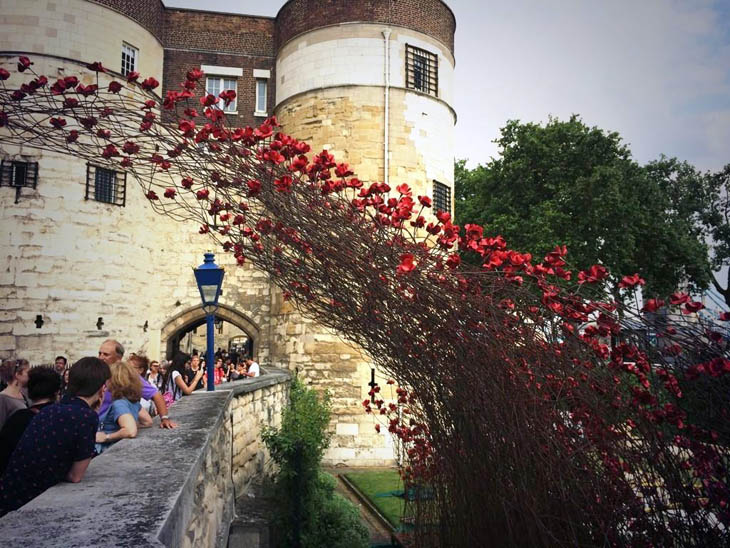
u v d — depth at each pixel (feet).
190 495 8.71
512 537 8.79
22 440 8.34
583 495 8.29
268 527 18.89
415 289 9.27
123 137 10.94
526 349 9.02
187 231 59.57
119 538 5.44
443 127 56.24
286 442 21.63
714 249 86.99
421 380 10.18
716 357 7.52
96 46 50.47
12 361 17.39
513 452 8.71
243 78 62.18
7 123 10.08
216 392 20.47
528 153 73.15
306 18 55.42
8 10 48.01
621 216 65.46
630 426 8.22
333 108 53.11
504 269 9.80
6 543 5.28
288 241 10.34
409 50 54.70
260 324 59.88
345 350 50.26
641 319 8.46
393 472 44.93
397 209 10.38
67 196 48.91
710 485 7.54
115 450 10.31
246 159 10.62
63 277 48.49
